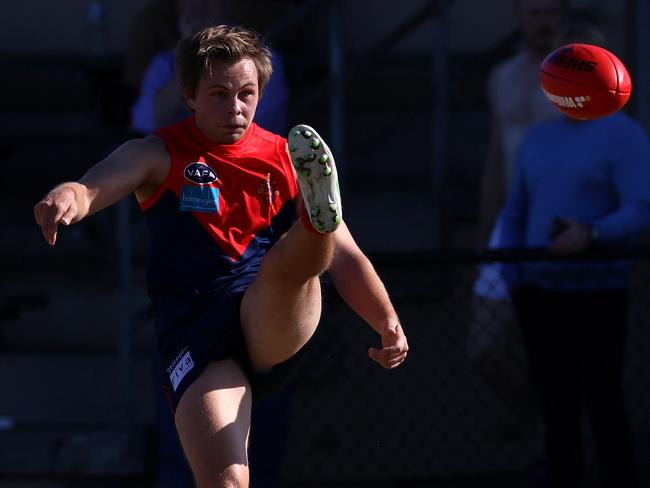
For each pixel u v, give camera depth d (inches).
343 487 919.7
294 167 459.2
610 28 1055.6
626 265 791.1
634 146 780.0
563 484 797.9
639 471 840.3
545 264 788.6
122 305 911.7
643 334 943.0
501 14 1219.9
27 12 1236.5
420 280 943.7
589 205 787.4
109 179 489.7
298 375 888.9
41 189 1131.9
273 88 844.0
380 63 1149.1
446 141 1055.0
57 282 1073.5
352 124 1176.2
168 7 1005.8
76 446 910.4
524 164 819.4
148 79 912.9
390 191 1091.9
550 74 578.6
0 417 995.9
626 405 854.5
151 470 906.7
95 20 1175.0
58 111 1190.9
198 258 524.1
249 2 1091.3
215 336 509.7
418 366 935.7
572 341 796.0
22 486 901.2
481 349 890.7
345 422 924.0
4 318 1039.6
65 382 1005.8
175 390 509.0
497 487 908.0
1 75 1180.5
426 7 1072.2
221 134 521.0
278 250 479.5
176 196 520.7
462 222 1096.2
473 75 1154.0
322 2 981.2
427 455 927.0
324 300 837.2
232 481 471.8
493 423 924.0
